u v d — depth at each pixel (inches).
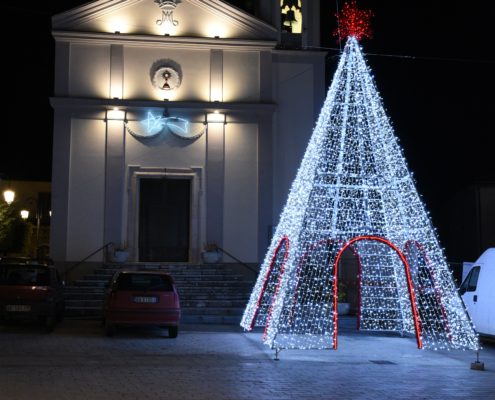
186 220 949.2
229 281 869.2
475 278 633.6
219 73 949.2
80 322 735.1
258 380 403.5
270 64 960.3
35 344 547.8
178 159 938.1
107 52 932.0
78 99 913.5
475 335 544.1
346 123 638.5
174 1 945.5
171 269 895.7
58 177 908.0
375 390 378.9
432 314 669.3
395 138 606.2
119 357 486.9
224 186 940.0
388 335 661.3
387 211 621.6
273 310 566.9
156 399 341.4
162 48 942.4
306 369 451.2
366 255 690.8
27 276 649.0
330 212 660.7
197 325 732.0
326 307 726.5
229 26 953.5
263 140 947.3
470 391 379.6
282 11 1014.4
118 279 605.9
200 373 424.2
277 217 959.6
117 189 919.0
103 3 930.1
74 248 903.7
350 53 615.8
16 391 355.6
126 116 930.1
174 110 936.3
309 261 733.3
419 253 650.8
